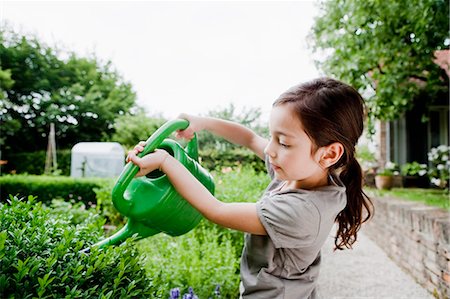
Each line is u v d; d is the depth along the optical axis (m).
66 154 16.88
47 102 19.31
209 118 1.41
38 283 0.85
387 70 5.84
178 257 2.50
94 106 19.73
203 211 1.04
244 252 1.22
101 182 7.82
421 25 5.39
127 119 15.27
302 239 1.07
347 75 5.86
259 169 7.95
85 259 0.97
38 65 19.69
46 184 8.03
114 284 0.93
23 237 0.97
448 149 7.64
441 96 9.34
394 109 6.49
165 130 1.09
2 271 0.83
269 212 1.05
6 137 18.34
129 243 1.05
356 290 3.73
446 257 3.18
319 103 1.06
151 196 1.06
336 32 5.94
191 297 1.70
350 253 5.14
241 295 1.21
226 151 8.07
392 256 4.87
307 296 1.18
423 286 3.78
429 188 9.46
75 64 20.50
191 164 1.16
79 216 4.02
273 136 1.09
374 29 5.58
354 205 1.25
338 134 1.08
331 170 1.17
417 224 3.94
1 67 18.53
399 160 10.17
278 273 1.13
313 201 1.07
